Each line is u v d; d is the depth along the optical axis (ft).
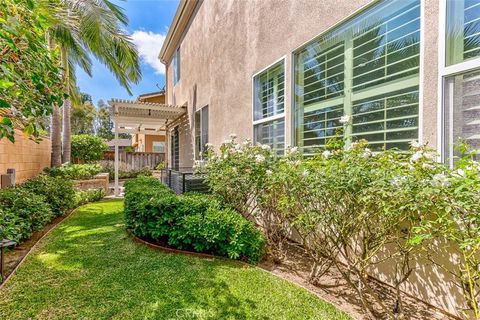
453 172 6.93
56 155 36.94
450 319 7.91
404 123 9.87
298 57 15.21
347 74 12.20
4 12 7.17
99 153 53.36
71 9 27.07
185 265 12.07
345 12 11.98
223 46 24.29
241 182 14.85
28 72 8.64
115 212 24.26
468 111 8.08
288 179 10.61
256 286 10.16
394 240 8.50
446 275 7.95
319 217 9.21
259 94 18.89
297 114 15.33
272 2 16.99
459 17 8.21
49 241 15.57
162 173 39.24
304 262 12.88
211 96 27.45
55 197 21.33
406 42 9.78
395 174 7.54
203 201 15.10
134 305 8.85
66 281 10.49
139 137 89.15
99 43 31.24
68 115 40.01
